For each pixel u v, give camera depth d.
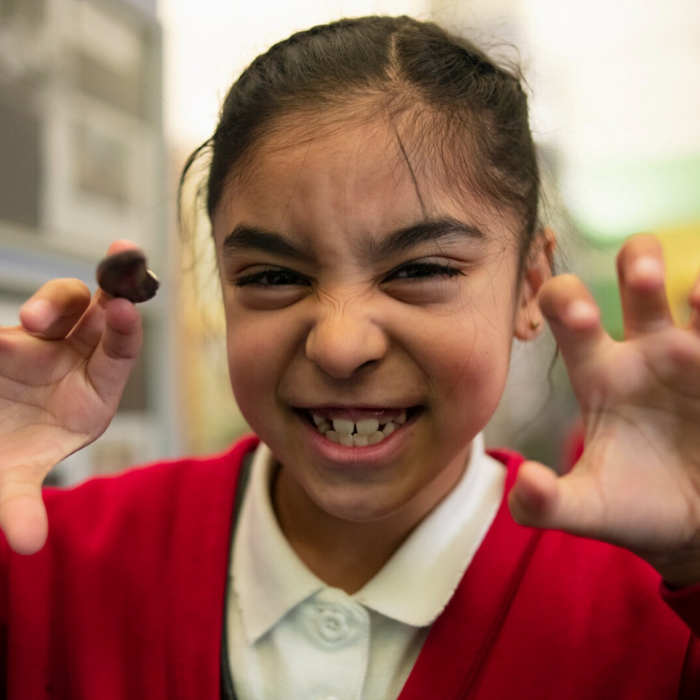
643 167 0.70
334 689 0.28
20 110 0.56
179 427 0.69
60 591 0.33
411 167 0.26
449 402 0.28
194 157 0.38
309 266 0.27
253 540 0.32
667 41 0.75
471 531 0.31
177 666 0.30
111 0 0.63
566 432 0.52
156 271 0.66
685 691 0.27
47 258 0.58
